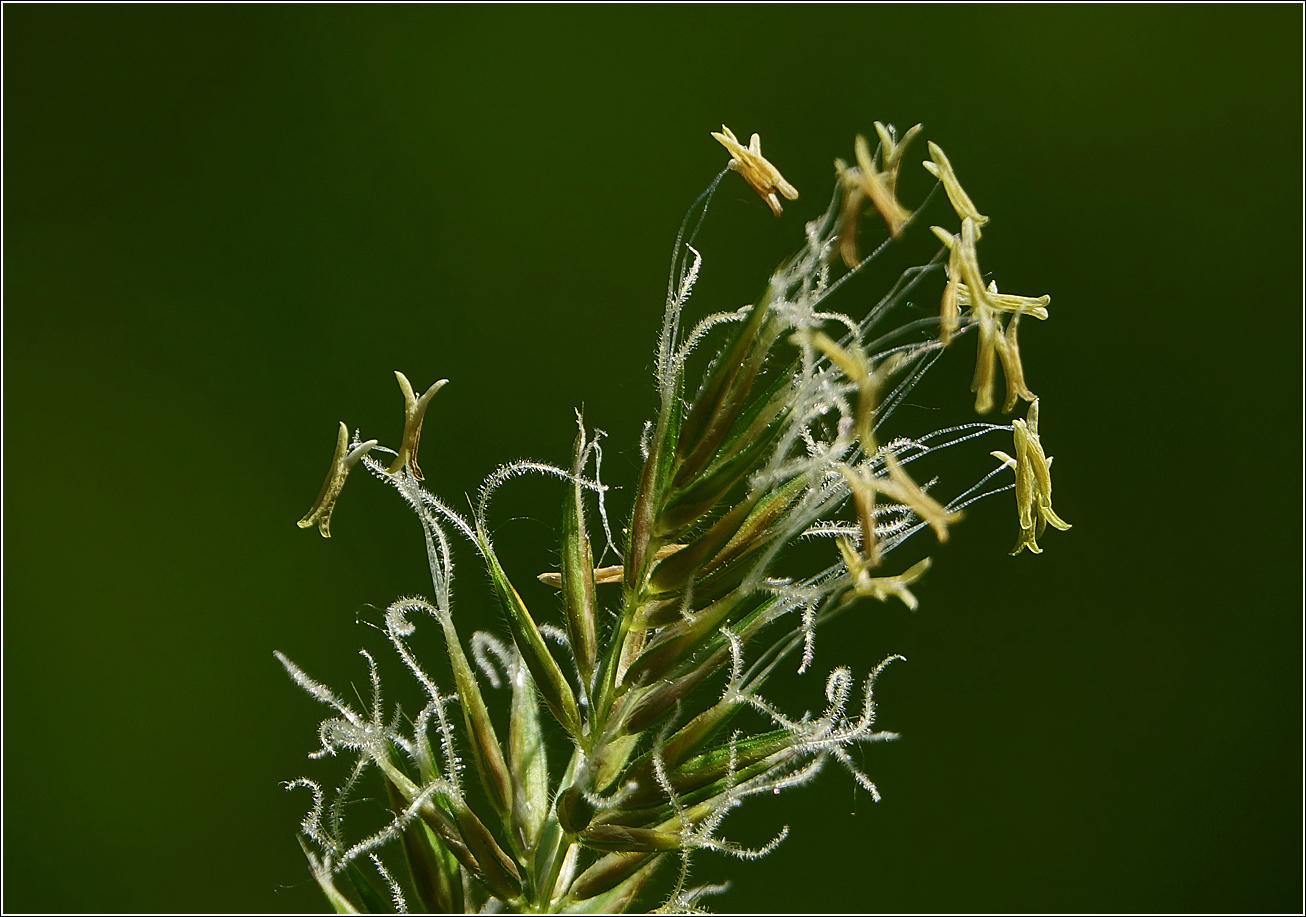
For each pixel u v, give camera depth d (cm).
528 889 17
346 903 17
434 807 17
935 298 25
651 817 17
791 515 17
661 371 17
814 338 16
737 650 17
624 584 17
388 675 29
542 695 17
